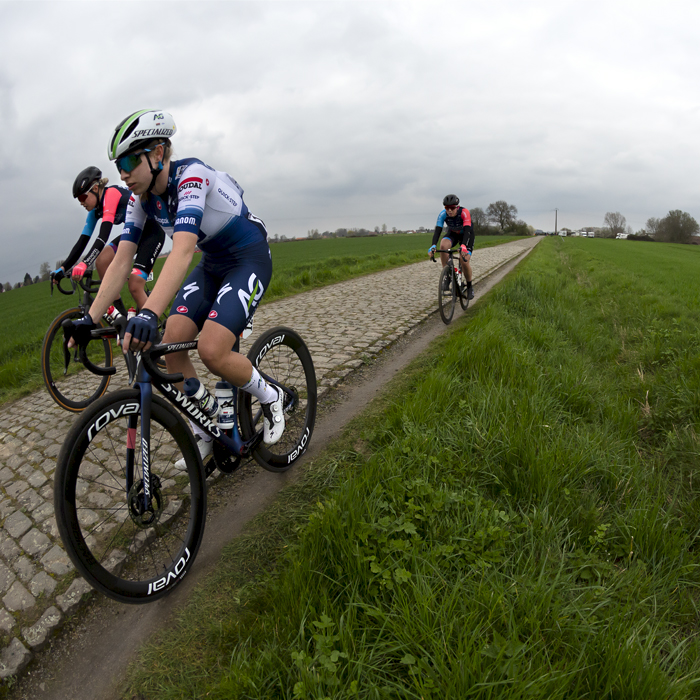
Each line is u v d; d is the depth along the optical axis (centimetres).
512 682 129
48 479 285
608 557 193
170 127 189
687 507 224
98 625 180
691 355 419
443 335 570
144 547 213
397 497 213
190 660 158
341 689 133
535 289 754
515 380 354
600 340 549
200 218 187
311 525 191
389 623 150
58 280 393
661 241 10044
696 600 176
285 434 275
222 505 248
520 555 181
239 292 209
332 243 6228
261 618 167
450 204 676
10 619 180
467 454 254
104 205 374
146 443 179
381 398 367
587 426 301
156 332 167
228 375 209
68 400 389
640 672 133
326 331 604
